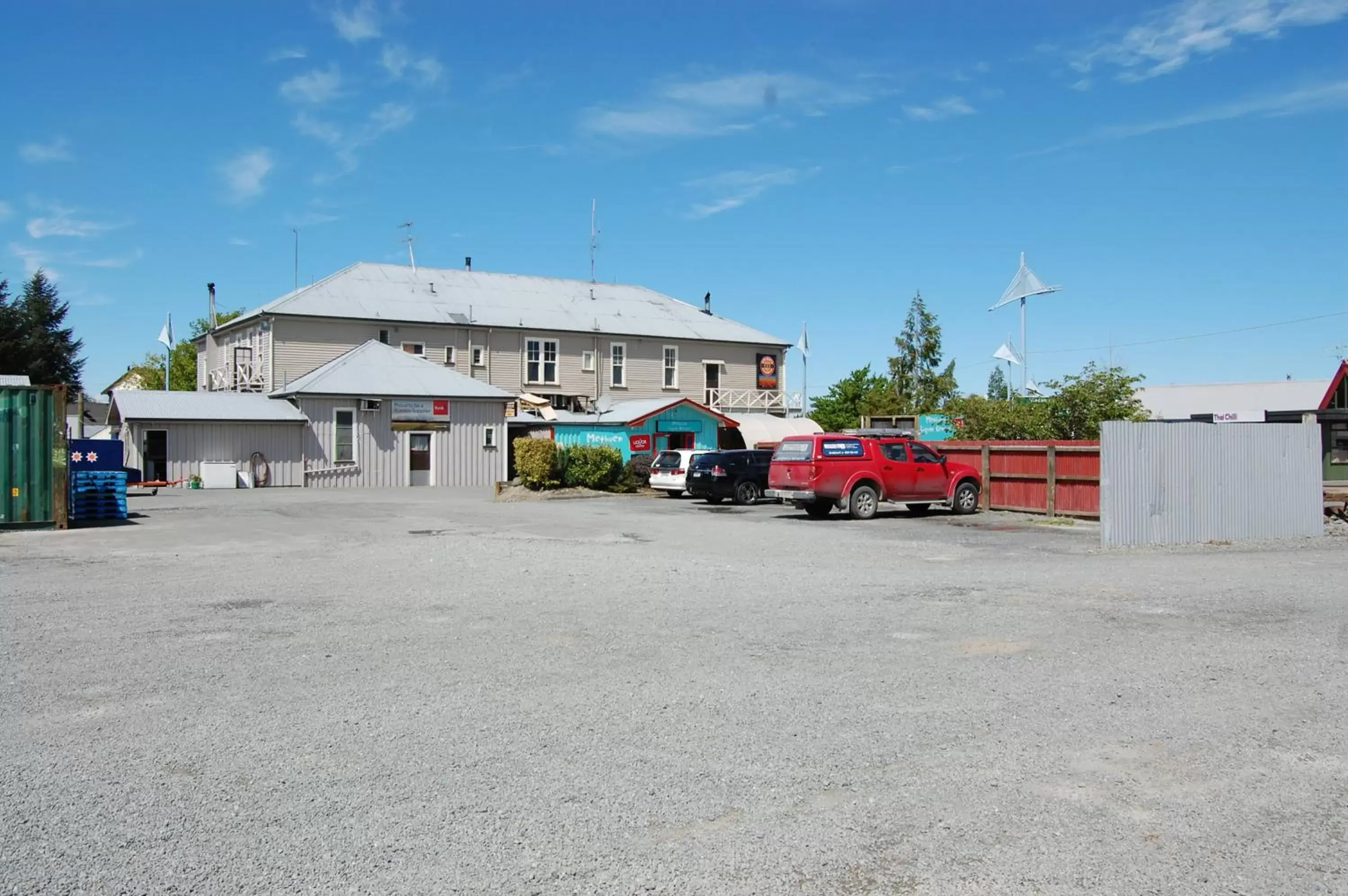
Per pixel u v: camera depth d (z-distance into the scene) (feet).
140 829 13.67
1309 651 24.82
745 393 167.22
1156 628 27.66
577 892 11.96
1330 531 59.21
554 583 36.47
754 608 30.94
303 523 63.67
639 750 17.10
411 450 121.90
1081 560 44.50
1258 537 54.70
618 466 101.09
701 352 164.66
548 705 19.80
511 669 22.82
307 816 14.12
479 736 17.78
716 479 86.63
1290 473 55.98
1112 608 30.86
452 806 14.55
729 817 14.23
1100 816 14.34
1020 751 17.10
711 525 63.62
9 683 21.34
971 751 17.10
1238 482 54.13
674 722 18.70
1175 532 51.93
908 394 235.40
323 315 131.44
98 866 12.55
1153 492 51.29
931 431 104.99
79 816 14.10
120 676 21.97
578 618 29.12
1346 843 13.47
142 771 15.90
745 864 12.76
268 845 13.20
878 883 12.25
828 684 21.47
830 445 68.59
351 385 118.62
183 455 108.99
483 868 12.57
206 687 21.09
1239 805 14.76
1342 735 18.06
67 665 23.02
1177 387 166.40
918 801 14.87
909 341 245.45
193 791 15.06
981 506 75.72
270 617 29.35
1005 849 13.25
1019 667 23.06
